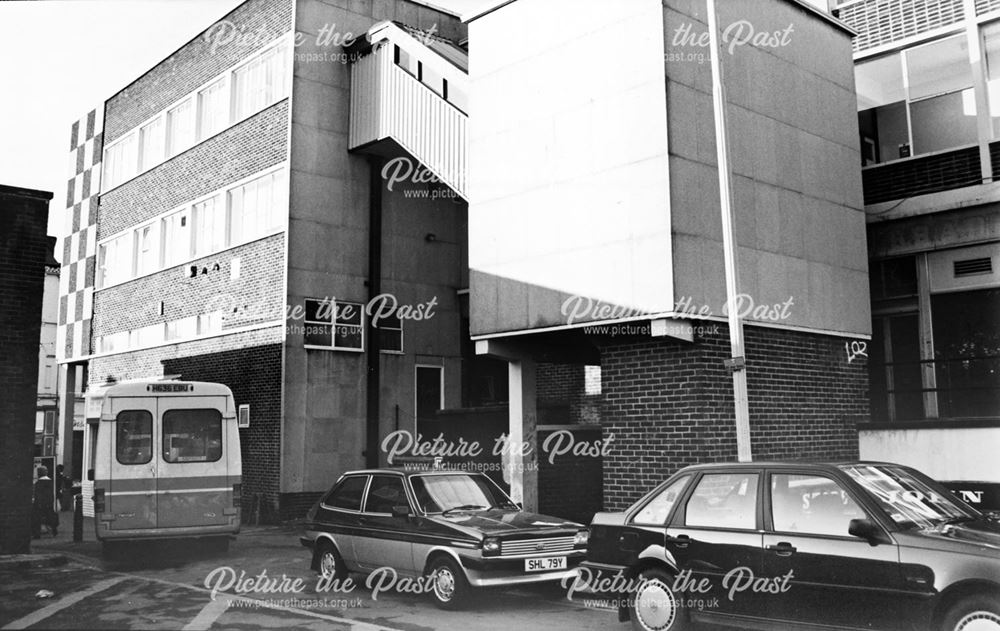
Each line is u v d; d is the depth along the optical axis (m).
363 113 20.86
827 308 13.73
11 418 13.28
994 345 14.32
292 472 19.36
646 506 7.98
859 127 16.42
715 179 12.29
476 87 14.77
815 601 6.67
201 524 13.79
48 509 18.00
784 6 13.96
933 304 15.15
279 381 19.61
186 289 23.69
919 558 6.21
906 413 15.41
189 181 24.27
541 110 13.58
